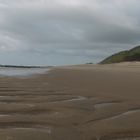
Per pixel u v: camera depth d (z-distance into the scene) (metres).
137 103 17.36
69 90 23.62
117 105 16.70
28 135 10.71
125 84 28.05
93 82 30.28
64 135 10.83
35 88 24.78
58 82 30.39
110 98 19.25
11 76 38.00
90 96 20.20
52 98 19.20
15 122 12.59
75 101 18.00
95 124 12.41
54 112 14.67
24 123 12.46
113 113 14.58
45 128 11.72
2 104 16.75
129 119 13.28
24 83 28.92
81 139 10.45
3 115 13.93
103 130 11.55
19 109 15.35
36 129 11.55
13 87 25.16
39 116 13.77
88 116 13.85
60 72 44.44
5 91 22.48
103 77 36.09
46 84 28.20
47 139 10.32
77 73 42.25
